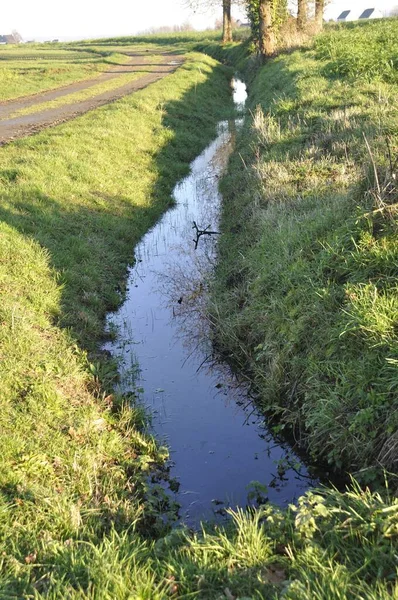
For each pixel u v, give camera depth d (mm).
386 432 4047
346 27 29312
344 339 4809
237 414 5469
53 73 30547
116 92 23578
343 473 4379
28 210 8719
